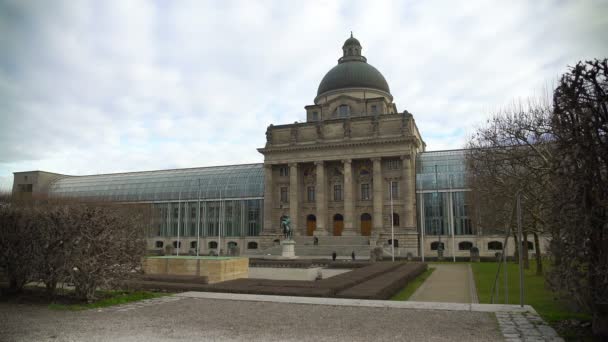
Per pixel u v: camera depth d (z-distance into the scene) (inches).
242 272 1494.8
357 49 4608.8
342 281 1221.1
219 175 4429.1
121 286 984.9
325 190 3880.4
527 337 623.2
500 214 1980.8
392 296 1203.2
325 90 4419.3
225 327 689.0
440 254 3014.3
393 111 4473.4
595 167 634.8
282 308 845.2
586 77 650.8
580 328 681.0
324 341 605.0
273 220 4001.0
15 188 5137.8
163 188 4512.8
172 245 4217.5
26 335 641.6
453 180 3619.6
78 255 914.1
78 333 653.3
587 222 626.5
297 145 3873.0
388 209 3671.3
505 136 1893.5
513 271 1998.0
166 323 717.9
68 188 4909.0
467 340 607.2
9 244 982.4
